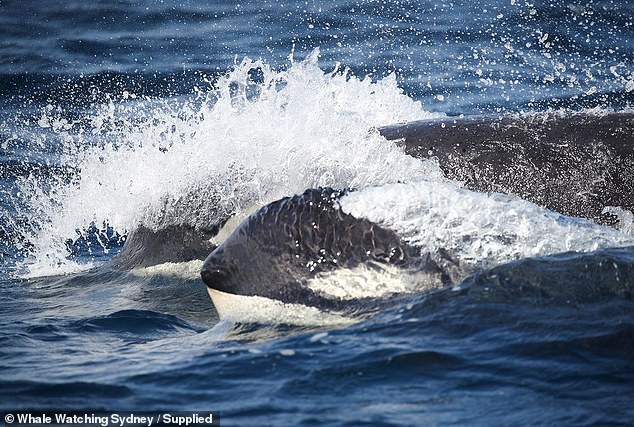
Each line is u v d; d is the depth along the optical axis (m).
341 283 22.72
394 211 22.97
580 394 17.91
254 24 64.75
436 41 60.25
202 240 30.23
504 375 18.81
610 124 28.31
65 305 29.23
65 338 25.14
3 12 68.19
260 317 23.31
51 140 47.81
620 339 19.56
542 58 56.66
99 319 26.84
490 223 23.06
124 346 24.06
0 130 49.25
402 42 60.25
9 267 34.94
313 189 23.84
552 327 20.16
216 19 65.94
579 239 23.17
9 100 53.69
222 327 23.80
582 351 19.34
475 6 66.31
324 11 66.38
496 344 19.91
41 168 44.28
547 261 22.03
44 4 69.69
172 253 30.89
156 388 19.83
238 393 19.23
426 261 22.44
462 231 22.81
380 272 22.53
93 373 21.17
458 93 51.97
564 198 27.55
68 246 37.19
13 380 20.64
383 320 21.59
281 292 23.12
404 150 28.73
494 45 59.25
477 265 22.36
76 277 32.84
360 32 62.38
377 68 56.25
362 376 19.33
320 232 23.08
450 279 22.22
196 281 29.83
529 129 28.64
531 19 62.97
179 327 26.05
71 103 53.03
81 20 66.69
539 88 51.97
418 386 18.75
